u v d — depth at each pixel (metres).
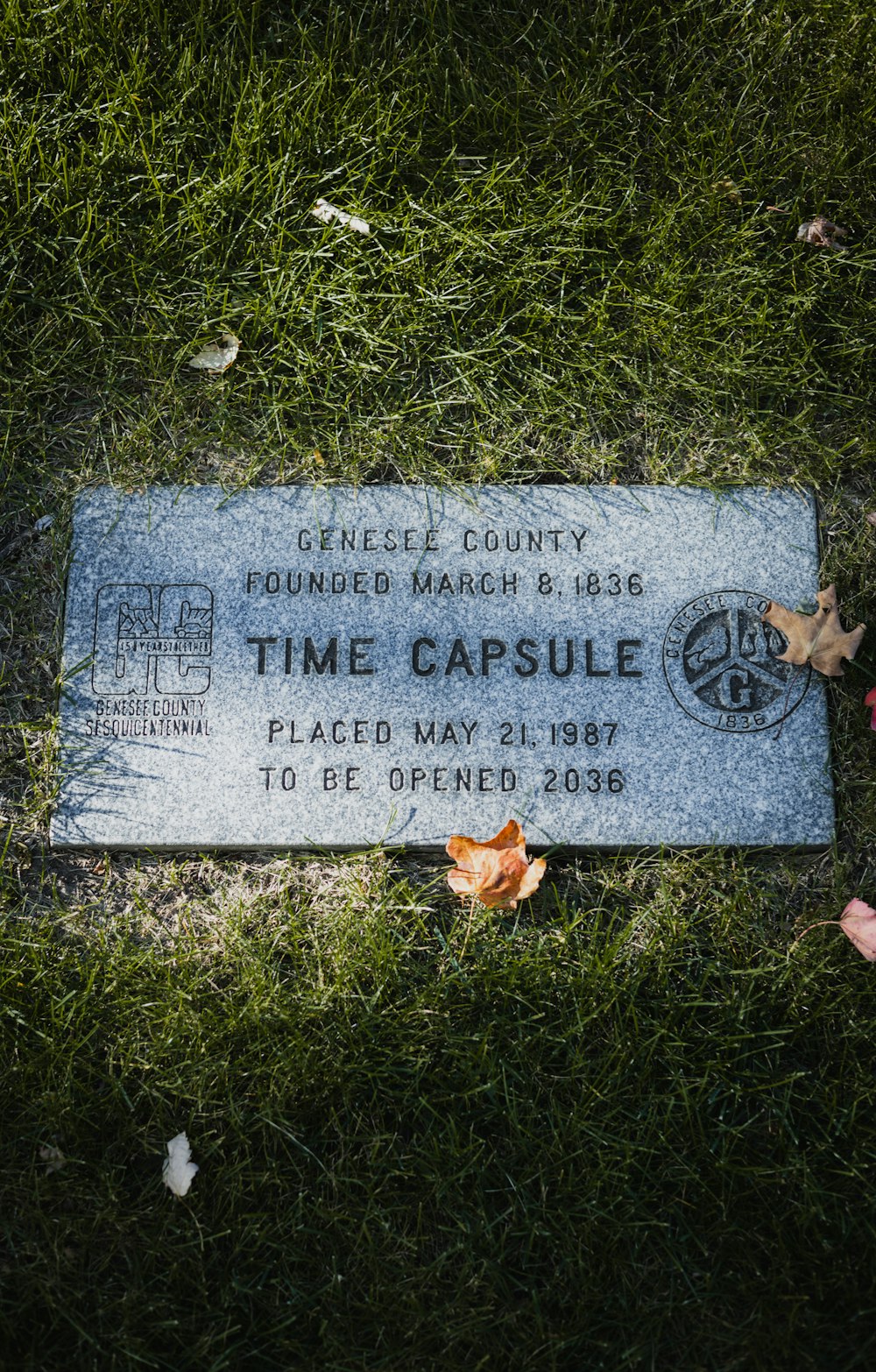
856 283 1.56
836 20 1.61
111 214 1.57
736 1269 1.37
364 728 1.44
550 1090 1.41
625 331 1.54
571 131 1.59
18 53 1.59
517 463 1.52
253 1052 1.41
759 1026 1.42
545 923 1.44
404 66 1.59
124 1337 1.35
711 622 1.46
